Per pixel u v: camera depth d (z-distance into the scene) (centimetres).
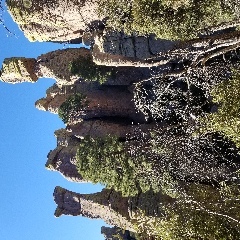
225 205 2234
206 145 2764
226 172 2675
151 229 2492
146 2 2047
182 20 2039
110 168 3212
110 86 4016
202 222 2238
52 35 3200
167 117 3048
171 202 3106
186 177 2892
